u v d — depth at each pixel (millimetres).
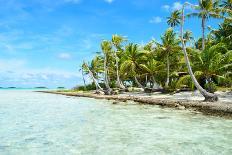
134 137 15664
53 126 19906
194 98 36562
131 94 54031
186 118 22703
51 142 14570
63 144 14109
